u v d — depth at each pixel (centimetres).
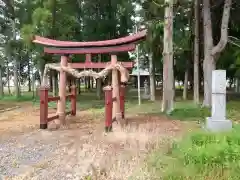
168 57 1128
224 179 382
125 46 852
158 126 847
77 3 1786
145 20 1530
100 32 1861
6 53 2020
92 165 468
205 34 1350
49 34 1448
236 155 438
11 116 1162
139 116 1078
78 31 1820
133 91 3097
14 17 1900
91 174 426
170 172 410
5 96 2384
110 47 865
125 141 639
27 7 1603
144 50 1712
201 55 1700
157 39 1448
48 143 638
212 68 1327
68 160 502
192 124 873
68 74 960
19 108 1495
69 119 1024
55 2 1430
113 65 869
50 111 1327
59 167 464
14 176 425
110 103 782
